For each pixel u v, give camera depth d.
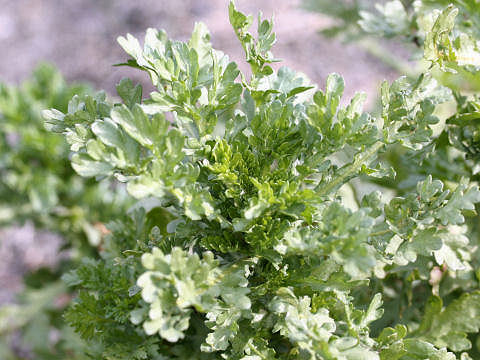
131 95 0.38
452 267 0.38
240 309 0.35
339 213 0.33
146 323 0.31
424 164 0.45
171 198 0.34
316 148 0.36
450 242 0.38
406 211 0.36
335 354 0.32
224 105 0.36
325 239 0.32
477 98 0.42
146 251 0.36
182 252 0.32
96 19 1.32
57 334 0.91
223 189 0.36
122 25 1.29
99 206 0.69
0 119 0.67
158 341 0.40
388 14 0.48
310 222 0.34
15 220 0.70
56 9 1.38
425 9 0.46
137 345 0.39
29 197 0.69
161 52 0.37
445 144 0.43
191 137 0.37
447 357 0.36
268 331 0.37
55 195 0.66
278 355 0.38
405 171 0.48
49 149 0.65
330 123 0.36
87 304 0.39
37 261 1.08
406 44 0.51
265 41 0.37
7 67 1.27
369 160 0.38
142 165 0.33
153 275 0.31
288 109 0.36
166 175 0.33
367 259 0.31
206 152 0.36
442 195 0.36
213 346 0.34
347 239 0.32
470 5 0.44
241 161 0.36
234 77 0.36
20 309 0.75
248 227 0.34
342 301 0.35
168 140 0.33
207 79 0.37
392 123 0.37
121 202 0.68
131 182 0.32
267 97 0.38
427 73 0.38
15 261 1.08
